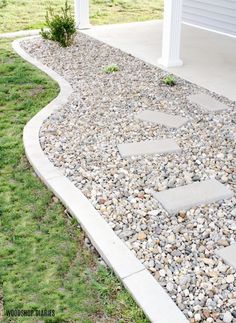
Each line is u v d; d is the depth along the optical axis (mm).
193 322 2145
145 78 5707
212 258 2564
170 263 2525
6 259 2607
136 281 2371
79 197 3121
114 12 10781
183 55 6773
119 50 7047
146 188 3248
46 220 2971
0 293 2367
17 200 3189
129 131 4176
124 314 2225
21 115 4633
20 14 10375
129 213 2965
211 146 3906
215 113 4613
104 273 2496
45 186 3371
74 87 5414
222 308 2217
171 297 2287
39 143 3951
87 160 3646
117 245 2643
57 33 7180
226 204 3066
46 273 2502
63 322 2188
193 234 2768
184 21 9391
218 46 7336
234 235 2756
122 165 3566
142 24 9055
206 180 3334
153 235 2758
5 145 3973
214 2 8359
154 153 3738
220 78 5707
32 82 5621
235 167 3551
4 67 6215
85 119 4469
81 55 6801
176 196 3109
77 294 2355
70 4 11469
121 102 4902
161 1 12219
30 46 7352
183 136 4086
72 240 2781
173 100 4953
